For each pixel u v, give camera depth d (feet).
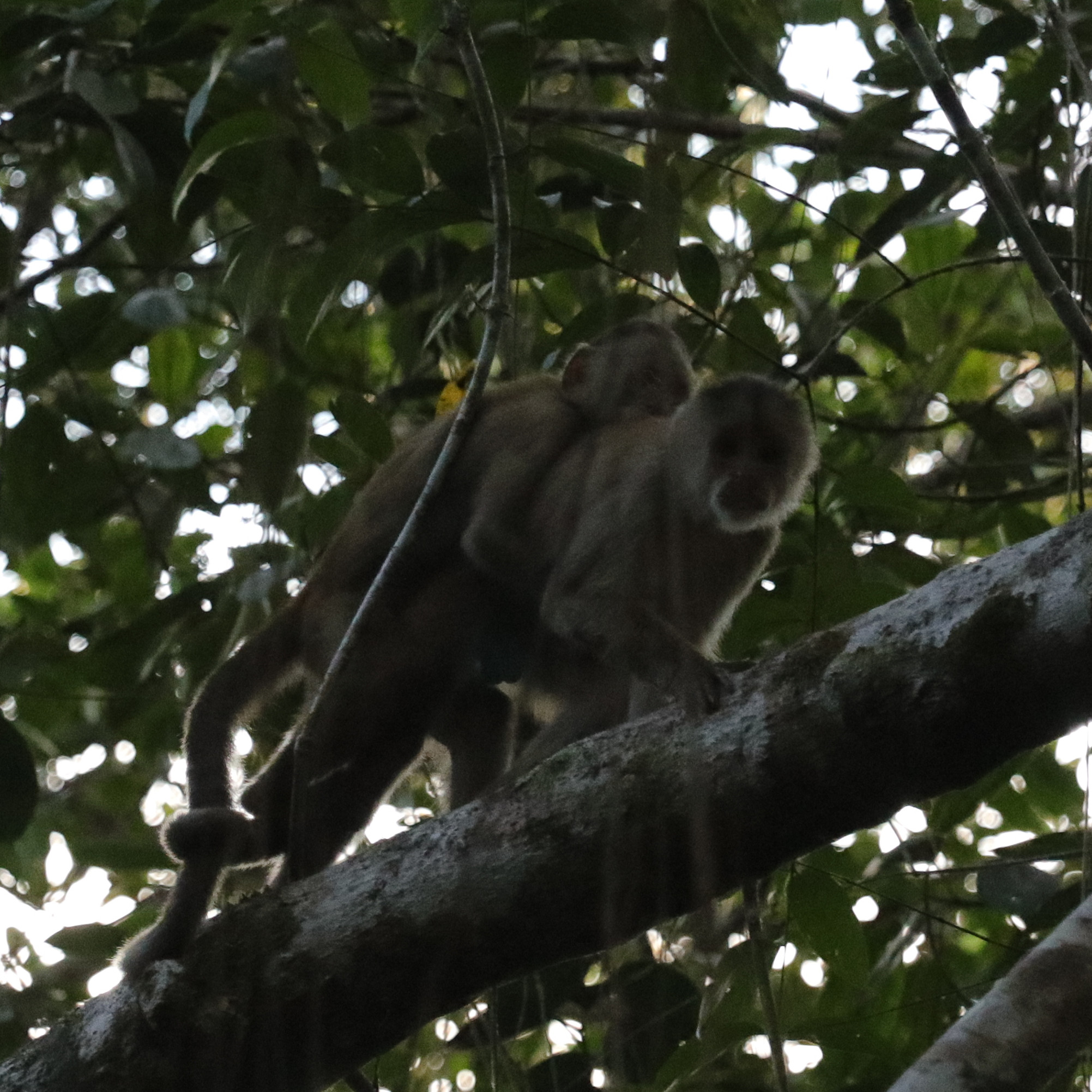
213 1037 25.02
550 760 25.34
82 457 41.63
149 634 40.73
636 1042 26.81
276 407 23.41
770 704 23.86
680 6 27.17
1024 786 42.60
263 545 23.62
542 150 32.76
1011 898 32.73
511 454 35.76
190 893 26.76
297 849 29.14
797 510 38.55
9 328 37.60
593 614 32.45
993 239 37.73
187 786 33.09
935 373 46.80
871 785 23.45
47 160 42.78
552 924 24.59
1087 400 43.80
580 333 37.40
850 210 44.47
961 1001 33.83
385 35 37.63
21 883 44.98
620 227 34.40
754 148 34.35
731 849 24.00
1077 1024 18.39
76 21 37.63
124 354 44.60
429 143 32.04
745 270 38.09
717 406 34.35
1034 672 22.18
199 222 44.83
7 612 54.70
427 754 38.58
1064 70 34.30
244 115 32.37
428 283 41.81
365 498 37.29
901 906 35.65
